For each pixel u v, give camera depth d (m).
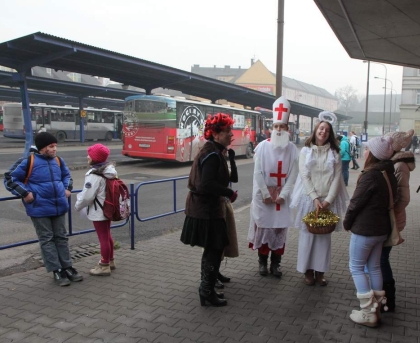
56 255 4.65
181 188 12.40
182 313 3.96
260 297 4.37
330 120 4.64
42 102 47.53
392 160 3.98
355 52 12.12
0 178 13.89
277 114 4.81
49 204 4.59
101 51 17.25
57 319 3.82
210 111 20.59
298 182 4.74
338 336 3.54
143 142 18.38
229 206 4.50
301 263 4.61
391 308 4.03
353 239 3.76
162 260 5.57
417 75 49.59
